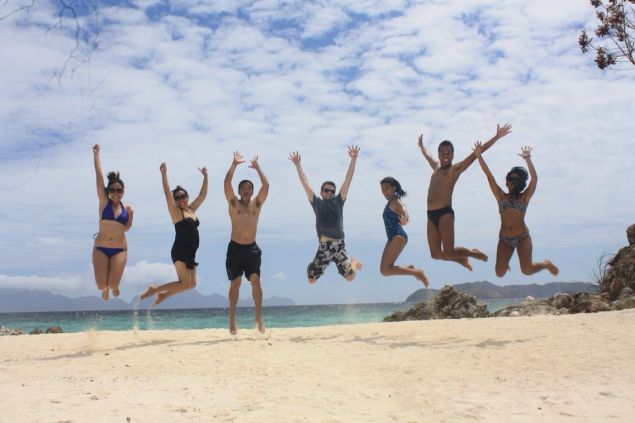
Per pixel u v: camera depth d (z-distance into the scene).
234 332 9.10
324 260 8.93
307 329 10.52
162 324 35.19
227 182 8.79
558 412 4.09
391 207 8.51
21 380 5.68
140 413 4.09
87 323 39.66
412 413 4.20
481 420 3.93
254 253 8.95
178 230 8.80
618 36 13.75
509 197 8.02
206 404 4.43
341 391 4.98
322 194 8.98
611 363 5.77
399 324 10.59
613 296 14.11
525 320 9.62
